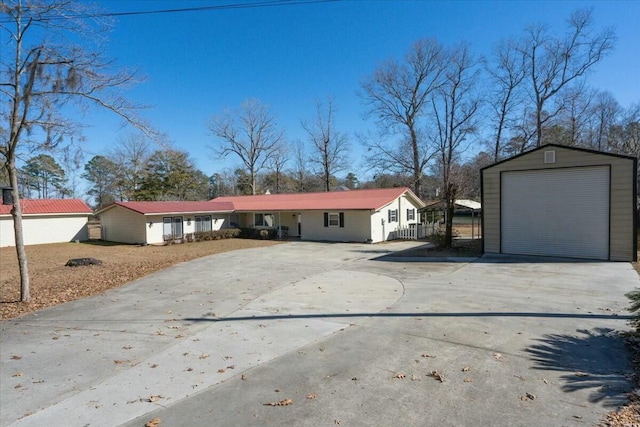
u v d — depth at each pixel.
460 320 6.77
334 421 3.64
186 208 27.02
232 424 3.66
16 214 9.48
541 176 14.71
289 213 28.58
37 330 7.19
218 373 4.91
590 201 13.73
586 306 7.51
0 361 5.62
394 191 26.70
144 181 42.59
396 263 14.08
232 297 9.31
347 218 24.55
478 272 11.63
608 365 4.71
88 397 4.38
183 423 3.72
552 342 5.57
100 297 9.86
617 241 13.23
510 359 5.00
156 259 17.41
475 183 38.25
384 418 3.66
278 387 4.43
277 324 6.96
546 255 14.66
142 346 6.08
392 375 4.62
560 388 4.14
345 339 6.00
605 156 13.38
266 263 15.10
